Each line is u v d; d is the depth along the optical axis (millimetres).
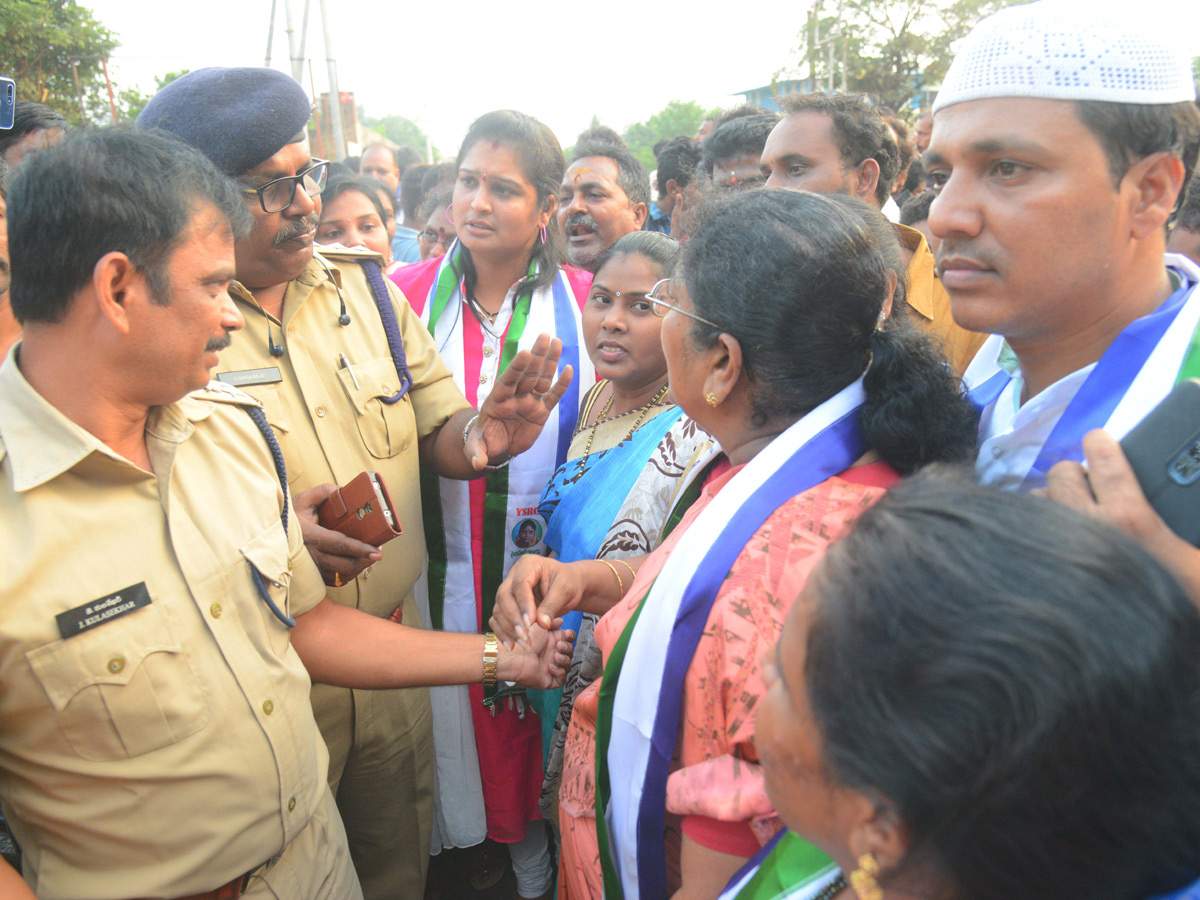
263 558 1329
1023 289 956
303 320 2010
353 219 3771
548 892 2594
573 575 1587
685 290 1175
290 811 1349
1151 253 977
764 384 1131
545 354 1924
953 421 1085
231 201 1191
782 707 607
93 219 1036
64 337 1114
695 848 982
